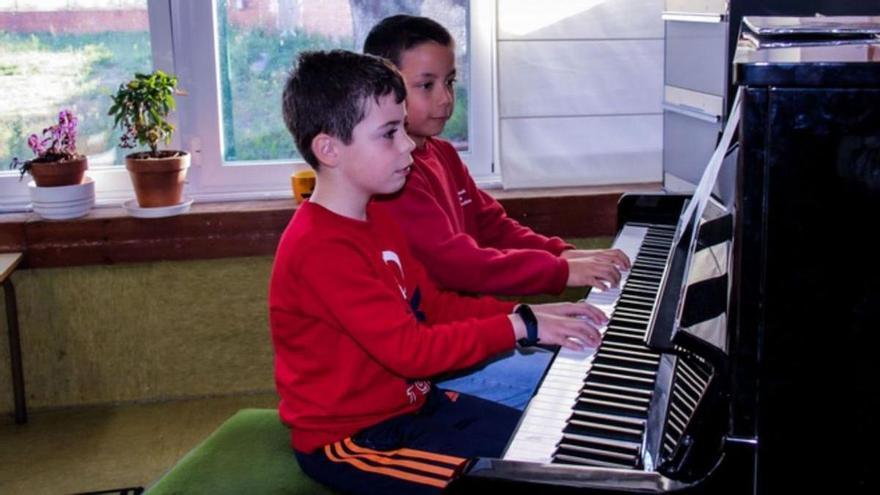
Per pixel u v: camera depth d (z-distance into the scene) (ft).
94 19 8.89
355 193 5.04
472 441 4.90
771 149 3.02
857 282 3.07
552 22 8.80
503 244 7.30
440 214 6.19
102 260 8.77
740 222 3.11
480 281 6.10
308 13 9.06
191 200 9.04
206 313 9.13
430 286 5.74
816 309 3.11
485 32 9.26
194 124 9.19
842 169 3.01
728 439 3.22
